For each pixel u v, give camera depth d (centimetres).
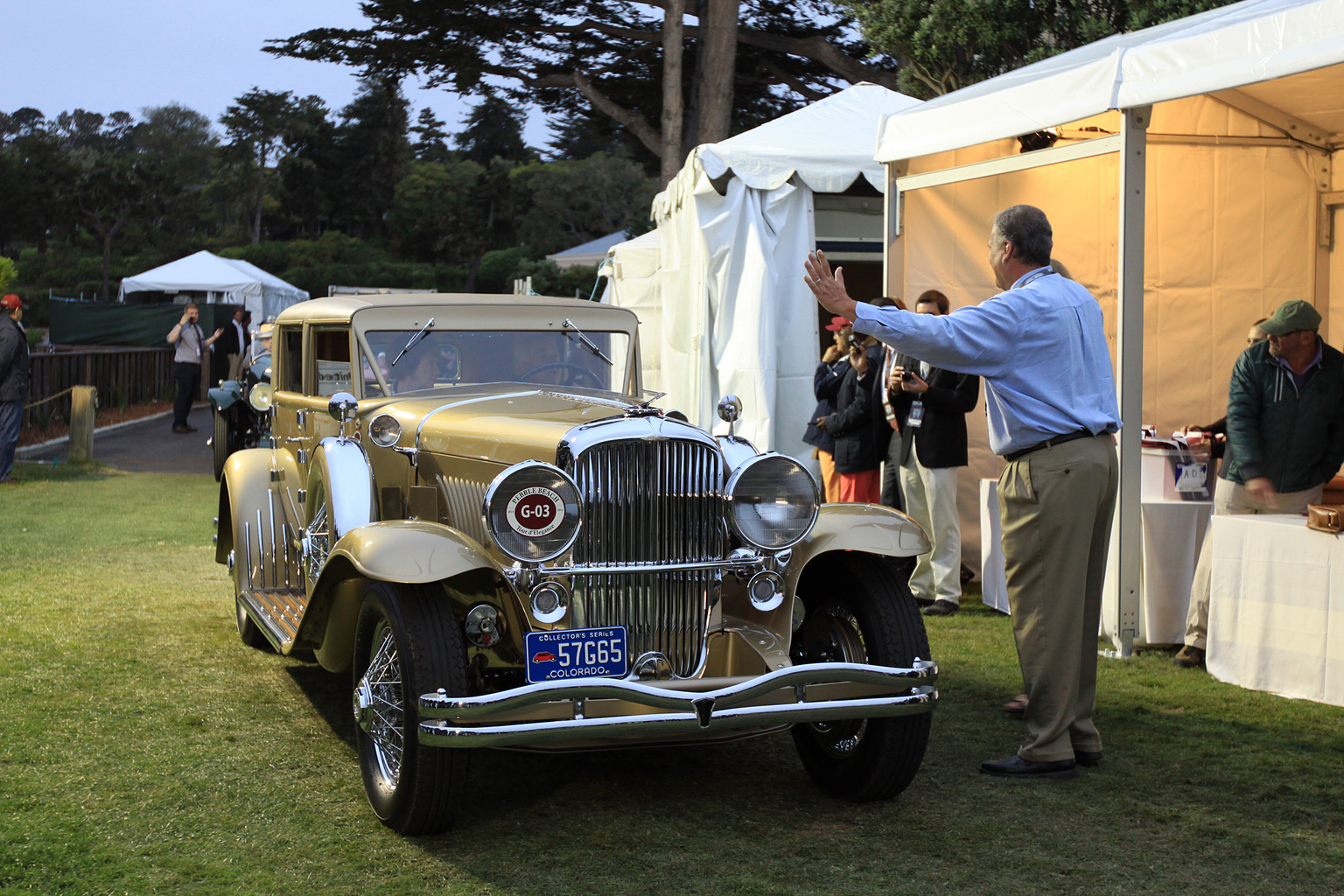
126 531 943
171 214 8606
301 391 568
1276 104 659
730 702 348
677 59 2039
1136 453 576
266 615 500
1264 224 704
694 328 963
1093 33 1460
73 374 1842
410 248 8412
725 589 402
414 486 449
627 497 370
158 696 508
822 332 1133
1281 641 515
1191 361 704
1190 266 698
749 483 377
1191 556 596
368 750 383
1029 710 424
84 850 346
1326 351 555
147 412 2125
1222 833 367
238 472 569
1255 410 552
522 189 7931
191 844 352
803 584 437
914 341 388
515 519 353
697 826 376
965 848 356
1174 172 691
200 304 3025
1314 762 430
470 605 418
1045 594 412
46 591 718
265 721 476
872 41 1703
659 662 372
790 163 915
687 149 2145
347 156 9100
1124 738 461
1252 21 486
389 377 496
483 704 331
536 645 359
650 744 371
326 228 9262
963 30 1530
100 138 13962
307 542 468
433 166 8988
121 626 631
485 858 347
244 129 9669
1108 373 418
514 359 513
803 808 394
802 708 355
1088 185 680
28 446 1522
